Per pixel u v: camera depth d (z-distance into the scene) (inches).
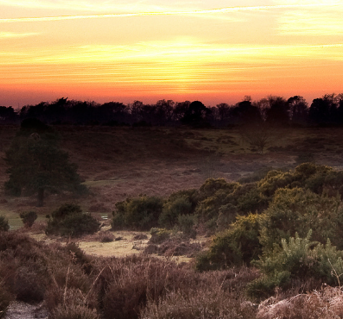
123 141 4001.0
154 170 2987.2
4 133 3703.3
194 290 259.6
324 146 4128.9
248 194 830.5
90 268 346.6
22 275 272.7
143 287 251.3
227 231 447.2
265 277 277.3
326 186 767.1
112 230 1006.4
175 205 935.7
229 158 3447.3
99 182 2488.9
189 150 4020.7
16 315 233.3
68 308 217.6
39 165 1838.1
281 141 4471.0
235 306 196.9
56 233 935.0
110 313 241.0
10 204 1815.9
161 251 589.0
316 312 194.7
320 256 275.9
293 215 397.7
